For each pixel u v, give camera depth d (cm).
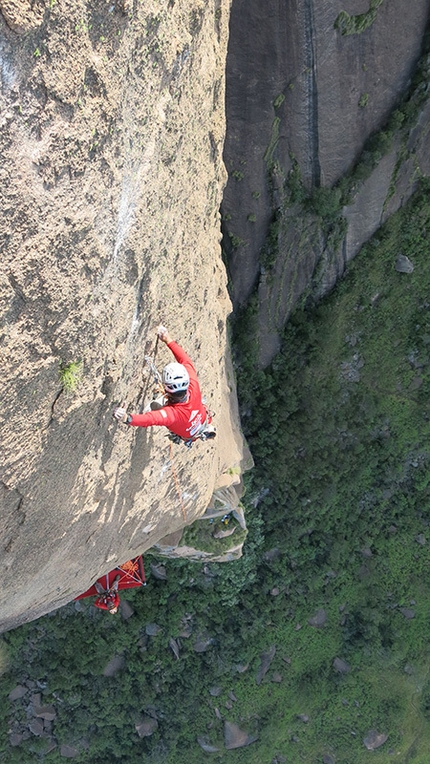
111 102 553
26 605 884
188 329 937
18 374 512
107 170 571
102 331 625
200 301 981
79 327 577
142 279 704
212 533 1897
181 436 687
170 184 752
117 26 537
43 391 558
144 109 636
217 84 971
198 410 669
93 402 651
